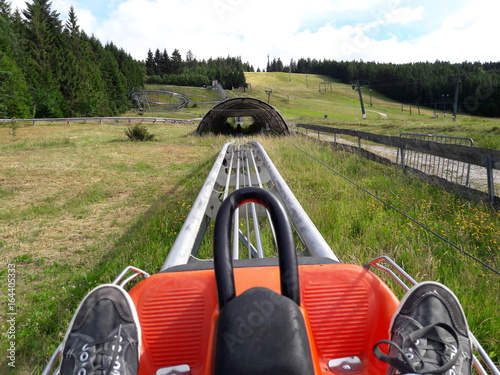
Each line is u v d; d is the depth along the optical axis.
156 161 13.82
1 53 58.16
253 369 1.05
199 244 4.60
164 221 6.05
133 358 1.44
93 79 90.38
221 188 7.93
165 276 1.79
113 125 41.81
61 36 84.81
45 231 6.22
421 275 3.61
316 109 121.62
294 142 17.02
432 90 112.56
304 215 3.23
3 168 12.59
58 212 7.34
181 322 1.65
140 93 137.50
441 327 1.44
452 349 1.40
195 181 9.48
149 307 1.69
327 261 2.00
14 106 56.59
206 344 1.60
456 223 5.02
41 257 5.14
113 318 1.49
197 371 1.55
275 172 5.71
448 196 6.31
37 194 8.98
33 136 26.33
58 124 42.25
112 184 9.82
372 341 1.65
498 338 2.73
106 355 1.36
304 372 1.08
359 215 5.52
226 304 1.24
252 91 168.62
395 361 1.28
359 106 137.25
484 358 1.40
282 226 1.45
